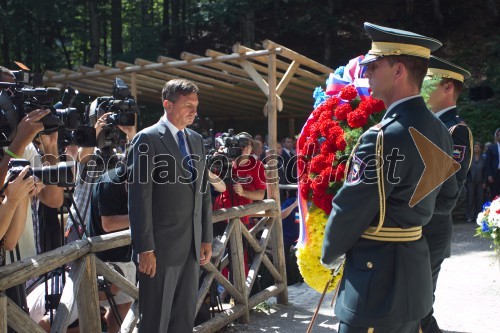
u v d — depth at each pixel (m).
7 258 3.61
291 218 7.38
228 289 5.19
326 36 20.98
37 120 2.92
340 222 2.84
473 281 6.69
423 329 4.43
